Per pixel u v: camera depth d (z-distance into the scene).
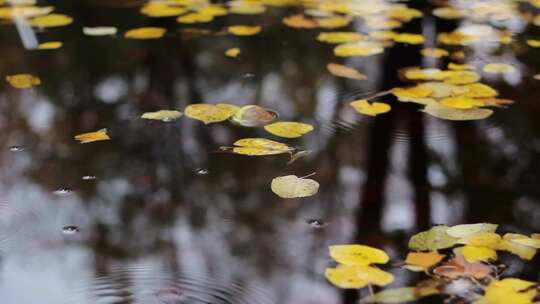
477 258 2.24
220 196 2.35
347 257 2.23
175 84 2.66
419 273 2.22
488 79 2.69
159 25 2.92
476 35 2.89
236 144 2.46
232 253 2.25
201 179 2.38
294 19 2.98
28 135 2.48
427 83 2.66
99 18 2.96
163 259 2.24
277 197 2.35
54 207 2.32
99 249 2.25
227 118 2.54
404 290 2.19
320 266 2.23
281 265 2.23
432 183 2.38
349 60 2.76
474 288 2.19
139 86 2.65
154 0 3.08
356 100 2.61
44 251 2.25
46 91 2.62
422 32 2.91
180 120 2.54
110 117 2.54
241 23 2.94
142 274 2.21
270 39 2.86
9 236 2.27
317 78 2.69
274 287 2.20
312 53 2.79
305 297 2.19
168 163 2.42
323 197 2.35
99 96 2.61
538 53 2.80
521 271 2.22
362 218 2.31
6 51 2.77
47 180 2.38
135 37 2.85
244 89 2.64
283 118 2.55
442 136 2.49
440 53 2.79
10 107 2.56
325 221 2.31
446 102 2.59
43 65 2.72
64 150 2.45
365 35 2.88
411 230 2.29
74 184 2.37
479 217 2.31
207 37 2.87
